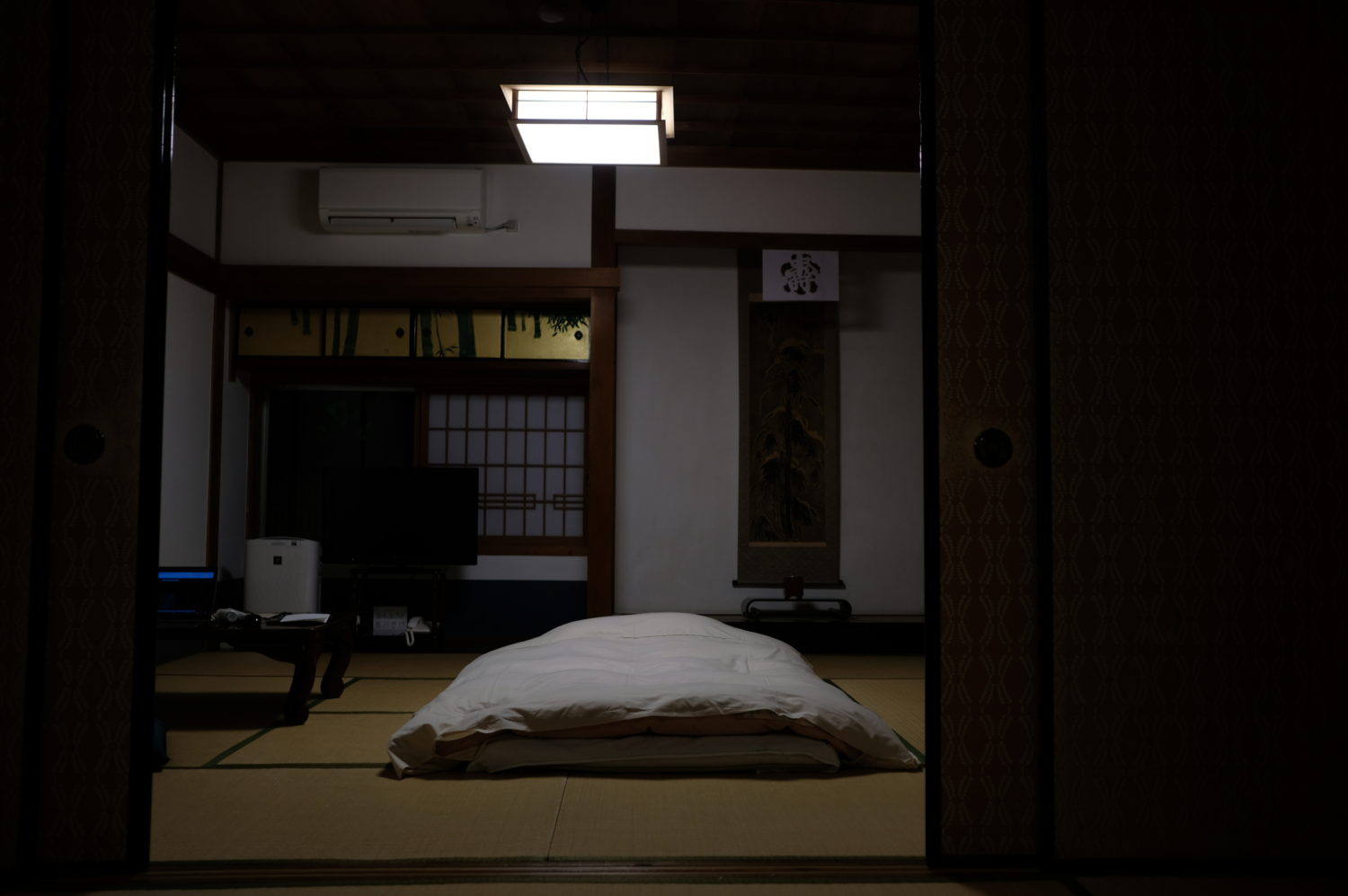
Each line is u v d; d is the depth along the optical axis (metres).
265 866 2.12
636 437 6.20
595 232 6.09
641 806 2.57
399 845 2.25
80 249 2.21
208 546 5.89
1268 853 2.20
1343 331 2.28
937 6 2.31
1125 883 2.10
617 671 3.51
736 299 6.28
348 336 6.11
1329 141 2.30
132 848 2.12
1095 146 2.27
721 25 4.64
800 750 2.91
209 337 5.93
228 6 4.47
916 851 2.26
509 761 2.87
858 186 6.23
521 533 6.33
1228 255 2.27
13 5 2.22
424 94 5.31
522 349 6.11
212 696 4.22
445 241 6.07
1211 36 2.30
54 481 2.19
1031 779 2.21
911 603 6.21
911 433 6.29
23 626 2.14
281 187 6.08
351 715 3.80
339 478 5.91
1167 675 2.21
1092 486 2.22
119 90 2.24
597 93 4.11
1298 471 2.25
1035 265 2.26
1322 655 2.23
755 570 6.16
